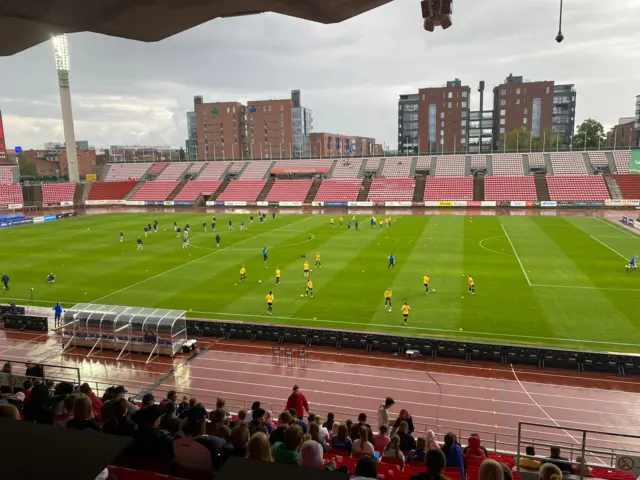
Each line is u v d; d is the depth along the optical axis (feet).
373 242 194.90
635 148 344.08
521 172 351.05
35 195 374.22
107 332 96.68
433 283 133.39
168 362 91.15
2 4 17.35
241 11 19.61
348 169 392.47
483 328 100.07
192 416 23.94
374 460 22.45
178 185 400.67
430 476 19.90
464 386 78.84
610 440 63.16
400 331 100.12
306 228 237.04
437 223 245.86
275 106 592.60
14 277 148.66
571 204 298.35
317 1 18.74
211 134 602.03
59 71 383.65
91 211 341.21
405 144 631.15
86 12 18.44
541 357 84.99
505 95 570.05
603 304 112.27
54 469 13.60
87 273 152.15
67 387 43.16
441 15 23.43
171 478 21.57
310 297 123.75
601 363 82.28
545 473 23.80
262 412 44.65
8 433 15.20
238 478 13.84
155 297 126.31
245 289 132.05
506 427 66.90
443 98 561.02
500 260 157.79
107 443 14.71
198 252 181.78
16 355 95.35
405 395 76.59
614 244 180.14
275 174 405.18
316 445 23.15
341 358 90.99
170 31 20.86
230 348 96.99
